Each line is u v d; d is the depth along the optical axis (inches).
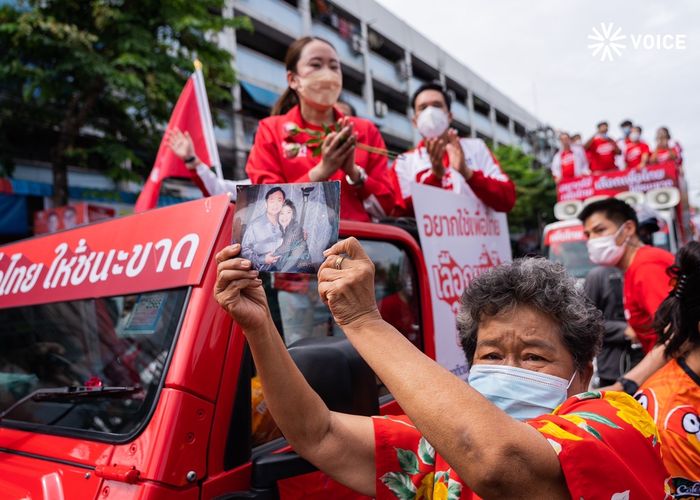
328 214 42.9
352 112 159.0
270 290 65.6
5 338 70.0
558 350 45.1
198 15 320.2
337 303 39.3
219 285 45.5
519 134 1352.1
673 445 58.7
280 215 44.3
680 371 62.5
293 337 68.0
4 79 291.6
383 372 36.4
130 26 293.0
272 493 50.1
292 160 100.5
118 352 55.6
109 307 59.2
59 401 57.7
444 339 94.2
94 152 349.1
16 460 55.1
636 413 40.9
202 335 50.3
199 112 139.6
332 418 52.3
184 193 436.5
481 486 32.5
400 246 87.2
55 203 324.8
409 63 882.8
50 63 301.1
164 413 46.9
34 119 323.3
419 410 34.1
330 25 717.3
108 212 337.1
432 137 113.7
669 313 64.9
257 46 632.4
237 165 529.3
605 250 123.7
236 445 50.4
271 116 109.3
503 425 33.1
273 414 50.1
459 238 105.8
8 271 75.5
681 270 63.4
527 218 826.8
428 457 48.6
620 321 154.3
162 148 140.6
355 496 61.0
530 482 32.8
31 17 269.6
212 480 47.9
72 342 61.7
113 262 62.4
